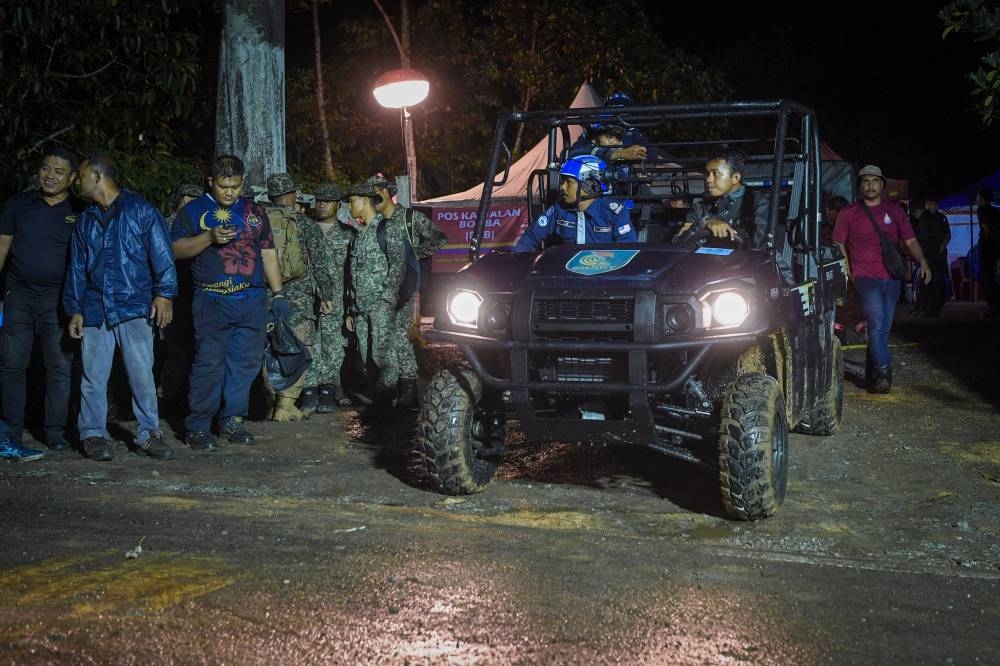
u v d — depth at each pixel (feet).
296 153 78.59
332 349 29.73
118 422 27.45
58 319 23.48
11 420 23.07
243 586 14.26
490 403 20.48
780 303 19.11
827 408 25.50
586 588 14.44
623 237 21.16
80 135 34.32
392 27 77.97
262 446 24.80
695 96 81.30
